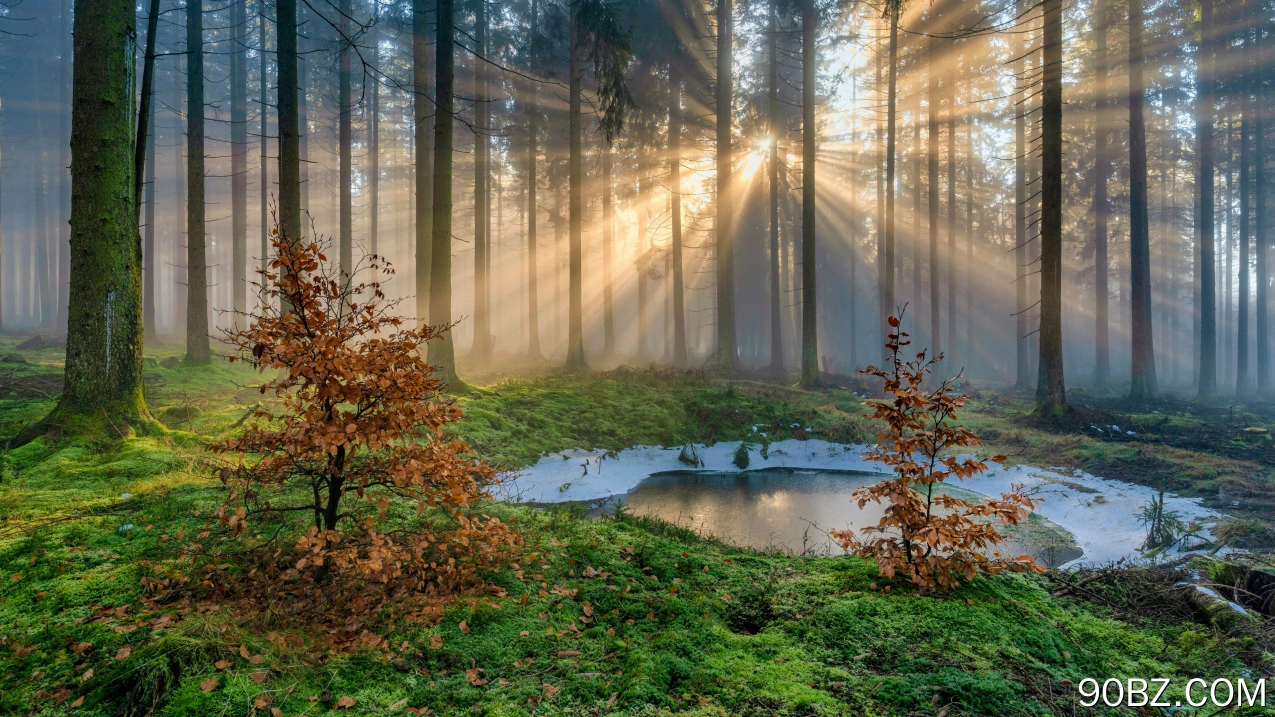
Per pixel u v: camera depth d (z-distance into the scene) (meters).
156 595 3.92
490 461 10.48
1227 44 24.36
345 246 21.03
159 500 5.62
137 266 8.03
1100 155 24.73
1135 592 4.97
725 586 4.82
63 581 4.05
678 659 3.59
